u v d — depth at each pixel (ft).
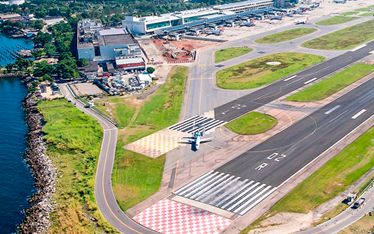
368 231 268.21
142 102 546.26
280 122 459.32
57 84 640.99
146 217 297.12
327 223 279.28
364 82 590.14
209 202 312.29
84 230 282.15
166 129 455.22
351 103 508.53
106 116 499.92
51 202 323.37
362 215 286.46
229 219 289.94
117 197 325.21
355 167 355.36
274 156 380.58
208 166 367.66
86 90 604.90
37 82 644.27
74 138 437.99
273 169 356.79
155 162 379.35
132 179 351.87
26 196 340.80
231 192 324.39
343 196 311.47
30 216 307.99
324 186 326.85
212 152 394.52
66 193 335.06
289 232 272.10
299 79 616.80
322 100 524.93
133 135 443.32
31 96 593.42
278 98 538.88
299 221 283.38
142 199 320.91
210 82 622.13
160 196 323.78
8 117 526.16
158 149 405.80
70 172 369.71
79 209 309.01
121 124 476.54
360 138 410.93
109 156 396.78
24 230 291.79
